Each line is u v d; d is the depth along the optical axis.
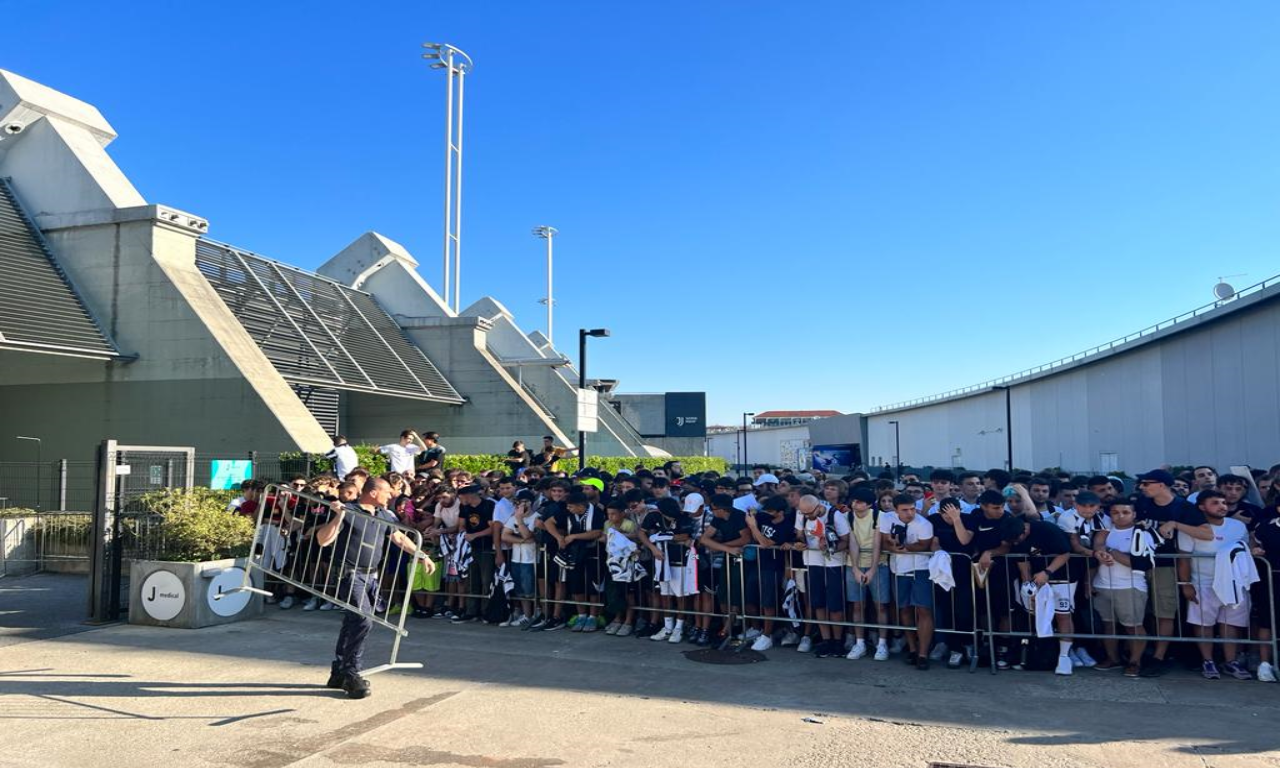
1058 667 6.65
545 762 4.56
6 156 17.92
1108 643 6.79
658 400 69.62
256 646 7.32
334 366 21.02
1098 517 7.37
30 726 5.05
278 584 9.58
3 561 11.41
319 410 20.47
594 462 24.33
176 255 16.92
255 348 16.83
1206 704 5.78
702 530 8.30
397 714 5.40
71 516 11.80
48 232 17.12
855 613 7.31
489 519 8.95
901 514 7.11
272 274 22.86
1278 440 27.16
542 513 8.64
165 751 4.65
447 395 26.09
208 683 6.08
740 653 7.39
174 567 8.16
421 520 9.43
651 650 7.51
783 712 5.57
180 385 15.92
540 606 8.79
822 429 63.81
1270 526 6.69
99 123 19.16
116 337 16.36
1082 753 4.77
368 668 6.63
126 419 16.09
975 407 62.31
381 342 25.23
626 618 8.28
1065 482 8.73
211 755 4.60
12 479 14.94
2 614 8.72
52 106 18.12
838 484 8.72
